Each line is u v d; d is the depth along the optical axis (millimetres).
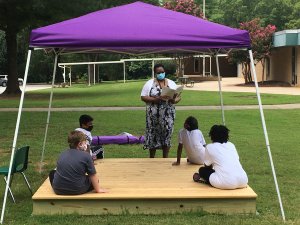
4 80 52781
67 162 5773
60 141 11836
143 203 5758
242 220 5520
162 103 7969
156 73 7863
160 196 5719
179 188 6086
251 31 35531
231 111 18672
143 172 7129
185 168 7387
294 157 9820
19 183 7680
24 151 6535
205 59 53656
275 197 6789
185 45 5723
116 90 33875
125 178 6742
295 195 6898
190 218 5578
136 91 32000
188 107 20641
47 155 10039
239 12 53625
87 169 5824
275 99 23516
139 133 13227
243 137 12484
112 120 16125
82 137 6031
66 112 18766
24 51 54625
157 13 6613
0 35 59781
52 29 5855
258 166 8914
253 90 30750
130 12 6582
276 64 37969
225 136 6258
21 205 6445
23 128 14156
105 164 7789
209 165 6246
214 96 25953
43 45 5746
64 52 7668
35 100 25281
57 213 5762
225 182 5949
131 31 5844
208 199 5730
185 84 37250
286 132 13438
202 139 7742
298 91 29250
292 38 32219
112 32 5809
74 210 5758
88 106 21562
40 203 5758
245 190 5949
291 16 50250
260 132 13406
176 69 47531
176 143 11586
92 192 5914
